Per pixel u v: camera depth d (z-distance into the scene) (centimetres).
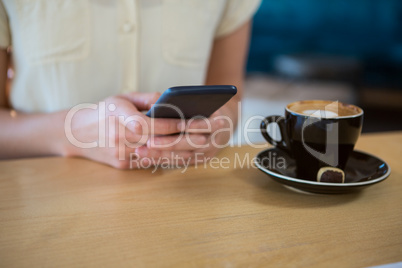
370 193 61
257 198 60
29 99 90
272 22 338
